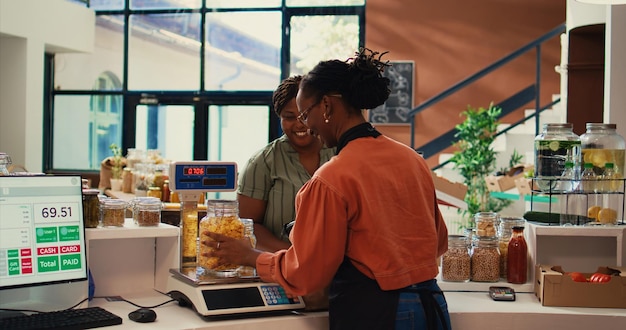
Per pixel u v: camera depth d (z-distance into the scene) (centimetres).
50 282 241
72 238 248
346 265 226
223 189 267
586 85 520
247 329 237
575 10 494
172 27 970
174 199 449
